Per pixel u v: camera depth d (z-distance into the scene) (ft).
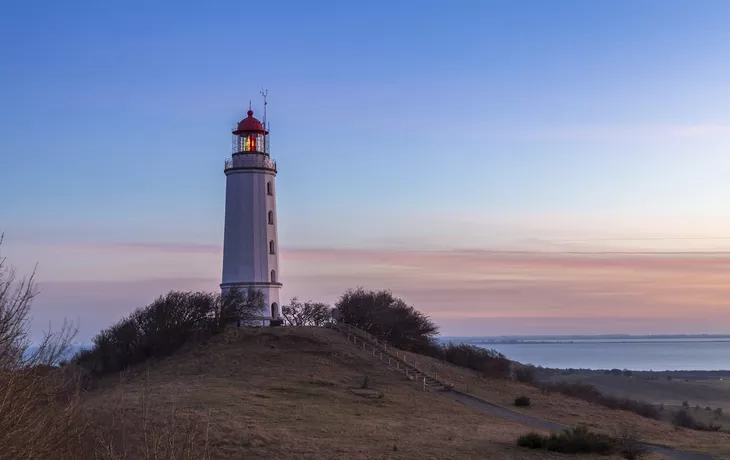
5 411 62.44
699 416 268.41
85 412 88.02
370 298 281.95
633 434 151.74
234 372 200.44
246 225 265.34
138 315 233.76
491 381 234.17
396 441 135.95
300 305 280.72
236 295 252.83
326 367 211.20
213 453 116.98
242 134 272.31
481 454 130.41
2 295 65.00
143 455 81.46
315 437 134.21
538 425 167.63
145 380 191.83
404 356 236.02
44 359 67.82
